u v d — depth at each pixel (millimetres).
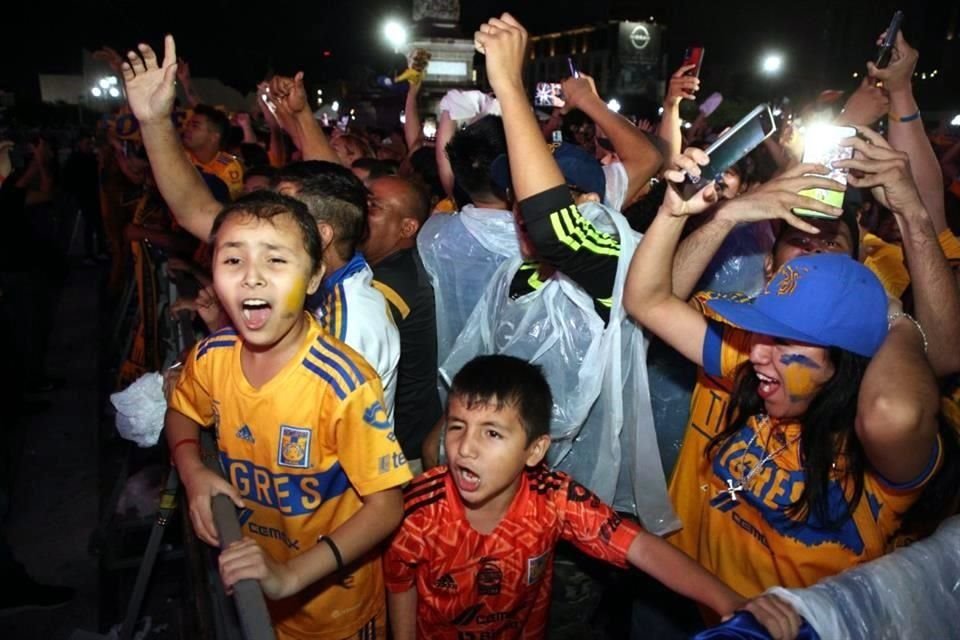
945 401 2021
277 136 6156
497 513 1929
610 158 4738
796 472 1762
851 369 1629
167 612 3639
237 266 1645
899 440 1470
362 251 2789
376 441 1754
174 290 4035
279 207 1677
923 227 1841
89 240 11195
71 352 7488
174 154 2465
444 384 2684
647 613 2283
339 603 2020
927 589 1290
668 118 3867
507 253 2600
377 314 2160
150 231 4797
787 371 1676
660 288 1990
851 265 1653
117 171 7902
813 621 1174
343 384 1737
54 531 4457
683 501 2150
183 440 1918
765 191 1937
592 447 2281
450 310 2773
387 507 1753
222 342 1882
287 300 1660
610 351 2154
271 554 1938
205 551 2471
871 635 1222
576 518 1921
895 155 1817
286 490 1835
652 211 2705
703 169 1850
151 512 3727
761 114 1823
